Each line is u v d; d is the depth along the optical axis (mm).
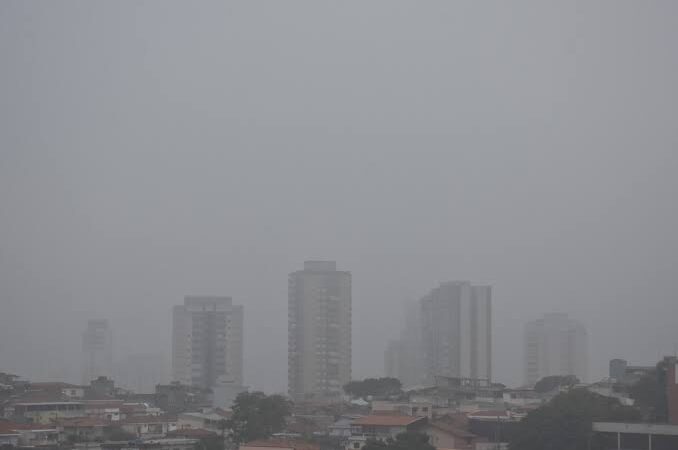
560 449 153125
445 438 156875
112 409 195875
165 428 184875
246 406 176000
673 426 147250
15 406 186000
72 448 148125
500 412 188250
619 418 159750
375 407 189000
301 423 190375
